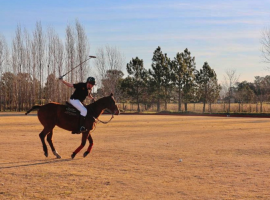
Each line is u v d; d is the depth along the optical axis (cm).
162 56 5772
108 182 832
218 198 704
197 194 732
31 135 1869
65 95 5812
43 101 6244
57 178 870
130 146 1459
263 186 798
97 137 1803
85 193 738
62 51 5781
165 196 718
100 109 1234
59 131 2136
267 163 1079
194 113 4897
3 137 1769
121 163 1076
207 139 1722
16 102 5866
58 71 5781
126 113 5141
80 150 1288
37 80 6003
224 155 1230
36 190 760
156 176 898
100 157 1188
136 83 5791
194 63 5812
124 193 739
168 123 2889
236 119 3609
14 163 1064
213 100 5541
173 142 1598
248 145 1501
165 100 5806
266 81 5803
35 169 977
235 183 827
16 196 715
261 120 3419
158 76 5756
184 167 1015
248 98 5753
